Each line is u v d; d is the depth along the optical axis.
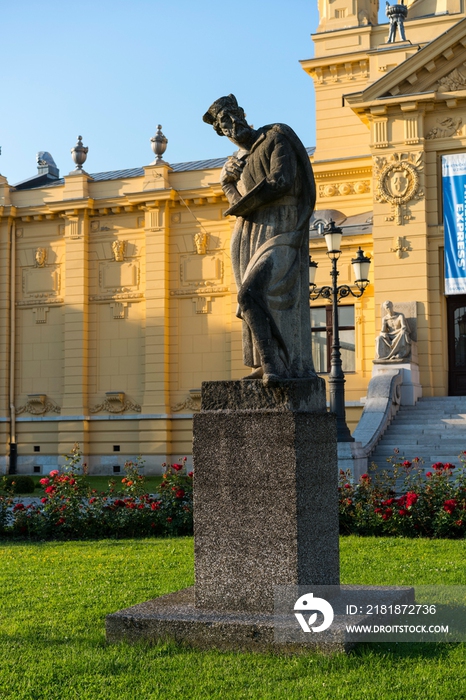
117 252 34.78
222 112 6.88
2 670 5.84
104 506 14.85
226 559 6.36
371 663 5.68
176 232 34.22
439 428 22.31
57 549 12.83
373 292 29.80
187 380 33.75
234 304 33.09
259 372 6.62
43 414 35.50
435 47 26.66
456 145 26.94
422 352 26.34
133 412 34.19
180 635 6.14
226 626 6.01
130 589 8.90
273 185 6.55
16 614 7.77
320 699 5.05
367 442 20.94
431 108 27.03
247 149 6.94
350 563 10.25
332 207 31.50
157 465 33.31
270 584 6.22
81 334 34.91
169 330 34.09
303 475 6.31
